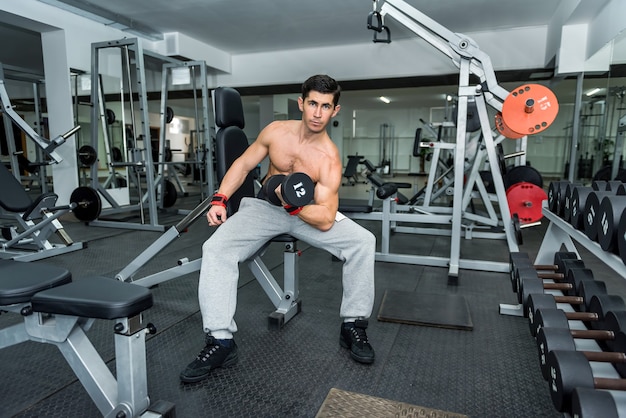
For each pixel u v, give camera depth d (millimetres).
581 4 3475
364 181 9086
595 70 4012
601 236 1021
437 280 2229
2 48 5527
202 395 1158
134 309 858
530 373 1291
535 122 1970
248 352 1411
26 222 2689
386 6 2320
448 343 1496
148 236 3303
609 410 710
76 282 945
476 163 3070
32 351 1406
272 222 1389
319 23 4609
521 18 4449
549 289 1504
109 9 4160
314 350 1430
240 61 5988
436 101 9867
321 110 1238
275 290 1697
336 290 2061
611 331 1090
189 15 4363
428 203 3777
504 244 3131
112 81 4594
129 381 891
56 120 4141
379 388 1201
